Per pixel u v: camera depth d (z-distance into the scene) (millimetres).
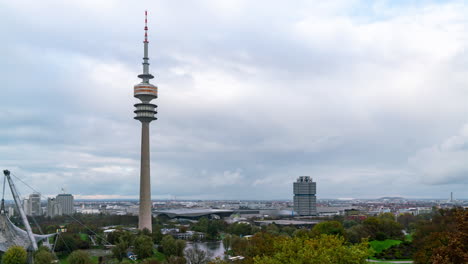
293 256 107750
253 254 161000
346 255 101250
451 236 103125
